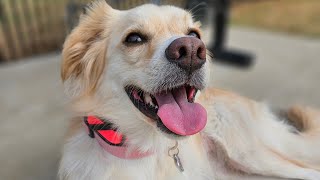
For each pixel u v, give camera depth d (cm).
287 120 56
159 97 31
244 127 47
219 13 101
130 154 35
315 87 84
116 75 33
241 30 133
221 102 47
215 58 101
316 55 106
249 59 99
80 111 35
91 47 35
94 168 35
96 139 35
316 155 50
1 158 55
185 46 29
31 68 93
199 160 42
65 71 35
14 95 77
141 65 31
